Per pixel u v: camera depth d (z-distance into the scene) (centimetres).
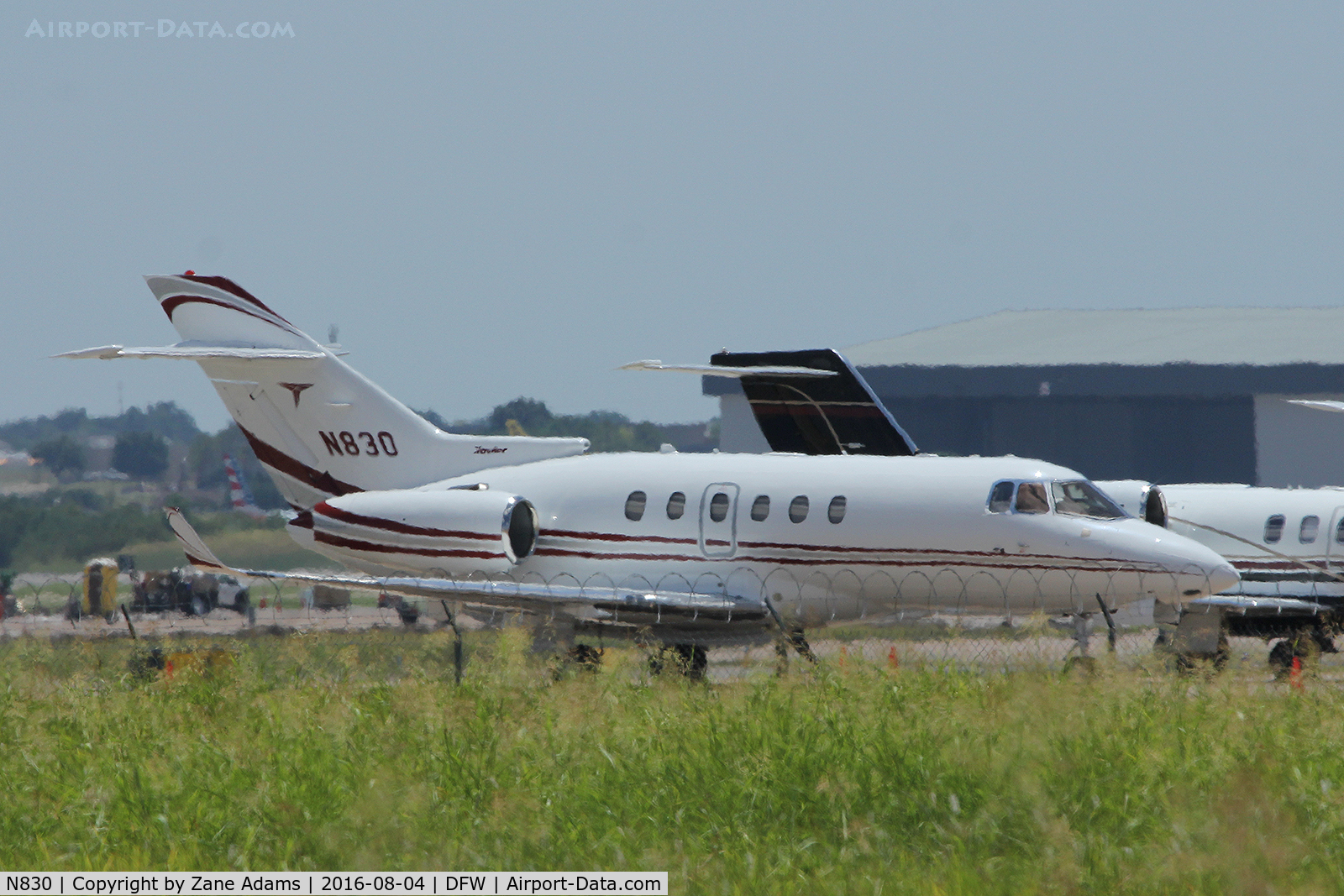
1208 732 4541
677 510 8400
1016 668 5522
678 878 3216
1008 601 7819
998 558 7731
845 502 8044
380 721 5000
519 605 7875
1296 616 8256
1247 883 3081
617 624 7969
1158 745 4281
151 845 3619
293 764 4272
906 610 8119
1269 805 3550
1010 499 7781
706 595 8038
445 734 4469
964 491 7869
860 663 5916
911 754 4153
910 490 7962
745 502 8262
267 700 5362
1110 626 6638
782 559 8119
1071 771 3984
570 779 4119
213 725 5025
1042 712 4519
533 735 4669
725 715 4825
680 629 8081
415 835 3584
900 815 3709
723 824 3653
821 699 5050
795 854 3378
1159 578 7488
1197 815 3475
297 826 3650
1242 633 8456
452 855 3434
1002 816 3588
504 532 8288
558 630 8056
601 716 4828
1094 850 3303
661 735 4619
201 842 3591
